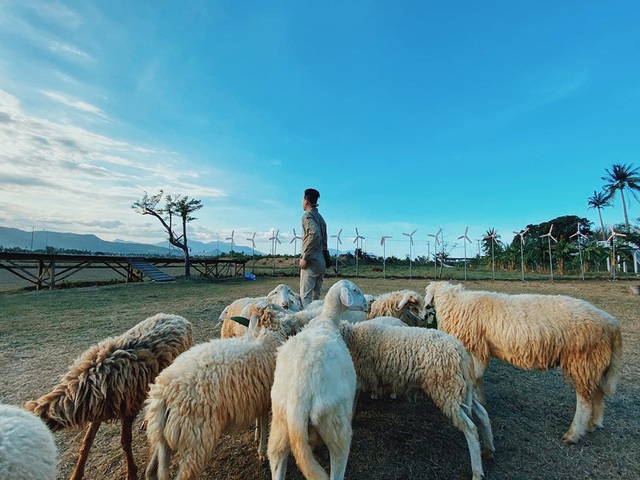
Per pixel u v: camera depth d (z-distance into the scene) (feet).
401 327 11.20
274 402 7.36
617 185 129.18
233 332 15.85
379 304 17.26
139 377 8.89
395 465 9.34
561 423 11.72
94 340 22.04
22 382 14.90
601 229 138.41
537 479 8.79
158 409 7.32
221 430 7.75
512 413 12.45
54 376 15.62
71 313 32.19
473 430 8.86
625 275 83.66
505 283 65.31
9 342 21.57
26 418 6.29
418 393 10.44
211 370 7.80
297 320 12.77
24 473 5.50
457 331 13.38
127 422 8.77
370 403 13.05
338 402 6.97
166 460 7.24
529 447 10.23
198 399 7.30
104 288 57.72
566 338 10.89
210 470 9.20
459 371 9.43
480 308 12.94
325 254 18.70
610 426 11.41
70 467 9.29
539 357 11.48
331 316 11.90
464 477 8.87
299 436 6.52
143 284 66.39
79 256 64.95
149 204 87.71
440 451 10.04
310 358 7.23
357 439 10.61
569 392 14.39
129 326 26.30
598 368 10.52
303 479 8.86
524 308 12.16
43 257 58.49
